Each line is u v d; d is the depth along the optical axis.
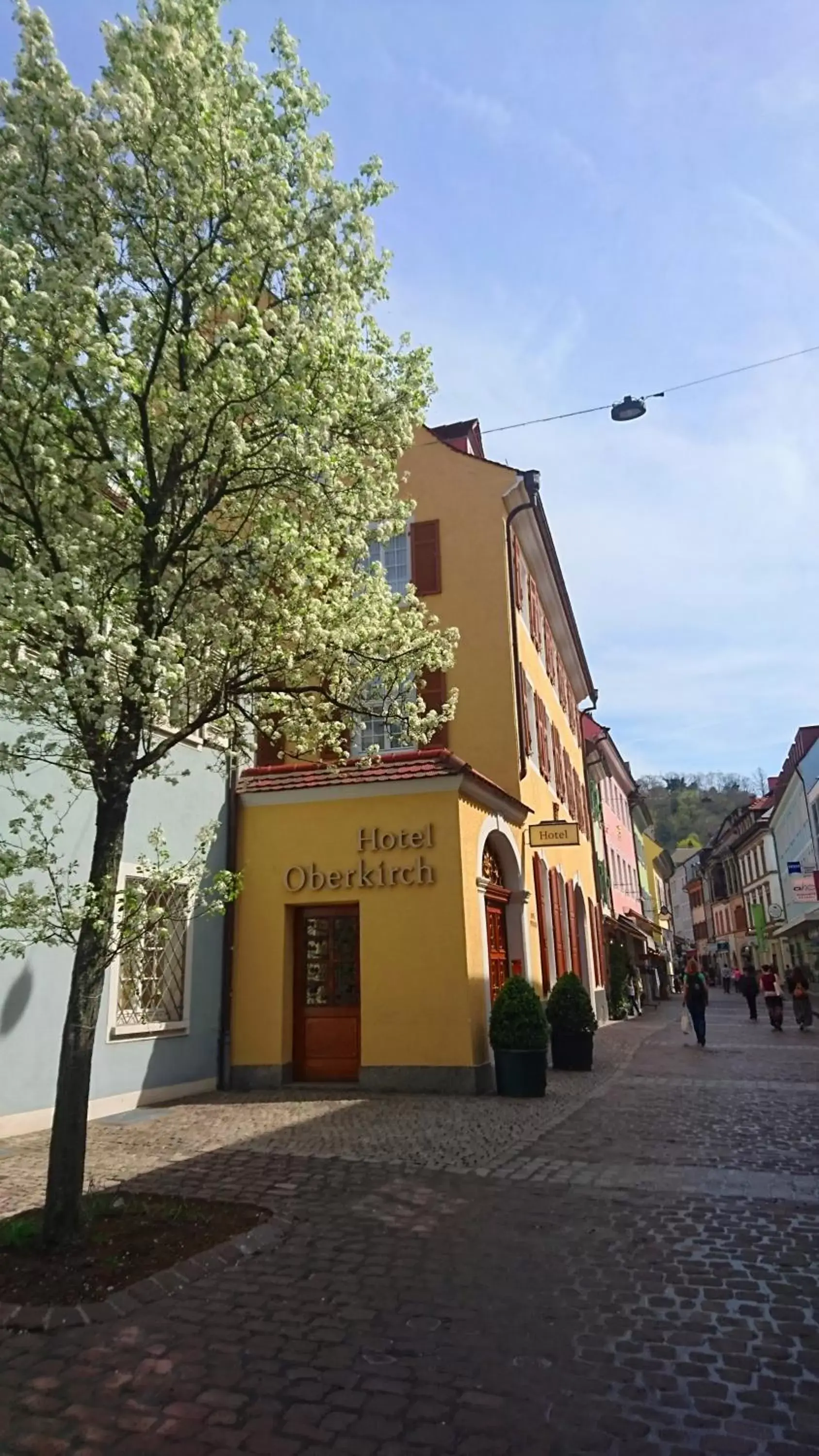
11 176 5.66
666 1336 4.12
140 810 11.20
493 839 13.87
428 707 16.20
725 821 70.00
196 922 11.98
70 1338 4.14
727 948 73.00
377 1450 3.20
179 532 6.38
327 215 6.71
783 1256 5.20
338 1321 4.30
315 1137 8.65
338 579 7.79
